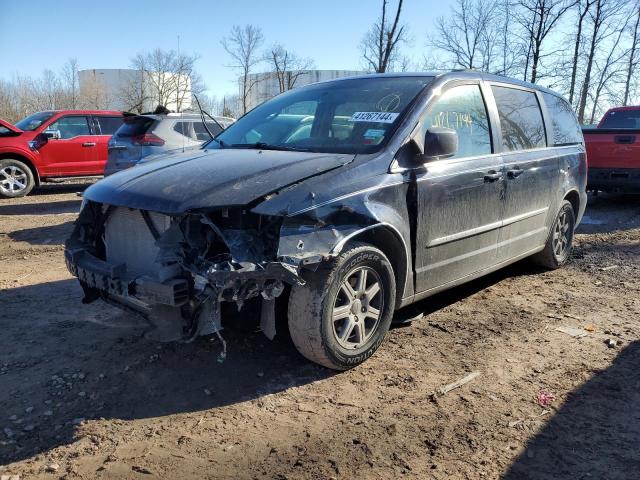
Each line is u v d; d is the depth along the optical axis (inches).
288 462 107.3
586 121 915.4
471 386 137.7
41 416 121.4
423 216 153.7
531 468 107.0
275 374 141.2
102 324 172.6
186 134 374.9
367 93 173.0
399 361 150.1
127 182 142.0
